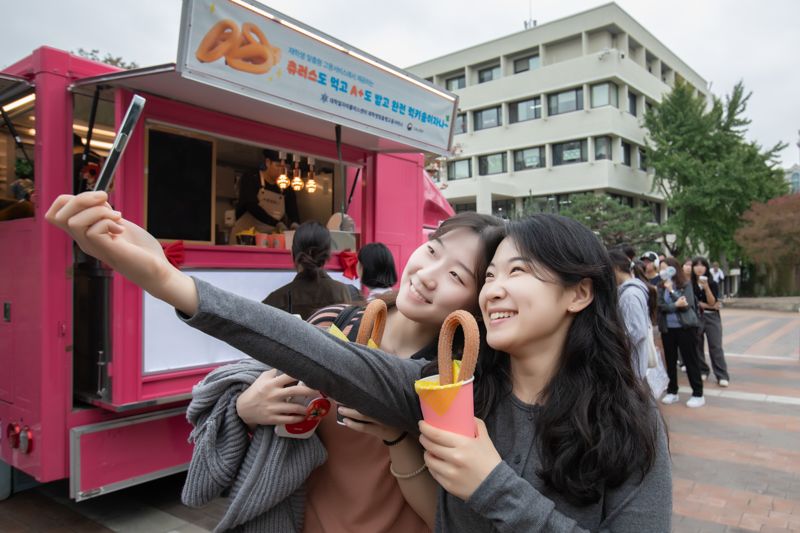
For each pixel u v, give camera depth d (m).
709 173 26.52
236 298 0.92
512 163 31.58
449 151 4.27
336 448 1.36
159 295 0.87
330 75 3.14
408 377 1.13
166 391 3.02
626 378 1.12
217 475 1.26
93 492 2.88
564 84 29.45
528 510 0.96
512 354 1.19
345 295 3.45
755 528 3.48
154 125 3.06
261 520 1.30
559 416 1.08
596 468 1.02
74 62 2.98
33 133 3.32
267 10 2.71
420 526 1.39
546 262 1.10
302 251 3.35
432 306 1.34
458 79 34.00
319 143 4.03
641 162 31.23
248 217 4.58
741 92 27.62
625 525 1.02
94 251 0.84
